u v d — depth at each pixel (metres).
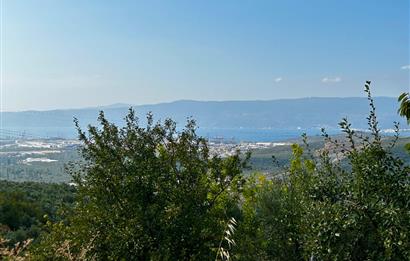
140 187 12.10
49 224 12.19
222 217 12.70
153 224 11.75
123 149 12.64
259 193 12.11
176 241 11.77
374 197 6.16
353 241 6.12
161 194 12.19
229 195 13.21
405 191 6.11
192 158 13.31
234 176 12.98
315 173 7.50
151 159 12.51
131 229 11.20
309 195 7.10
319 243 6.20
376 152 6.30
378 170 6.21
